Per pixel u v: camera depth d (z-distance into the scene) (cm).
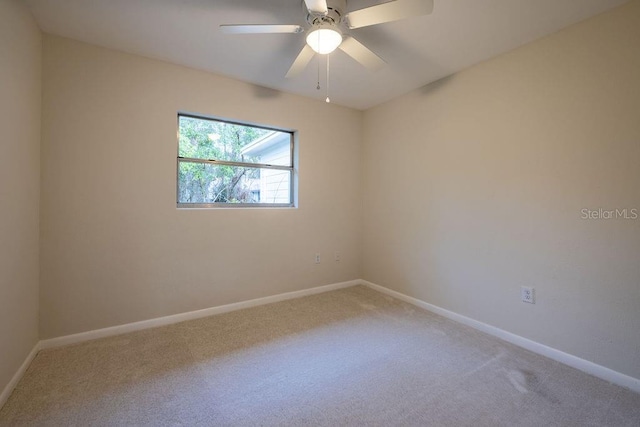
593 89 176
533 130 204
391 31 194
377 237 345
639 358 160
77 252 209
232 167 289
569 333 187
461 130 252
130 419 136
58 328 203
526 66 208
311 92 304
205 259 261
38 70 190
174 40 208
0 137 142
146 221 234
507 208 220
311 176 325
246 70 254
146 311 235
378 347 208
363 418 138
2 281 145
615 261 169
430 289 281
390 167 326
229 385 163
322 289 338
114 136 220
